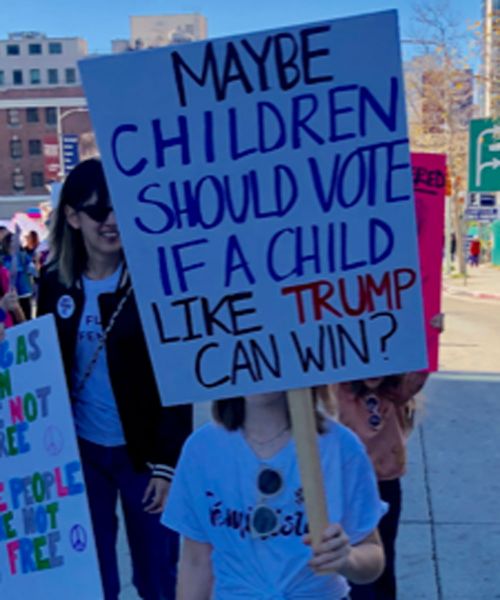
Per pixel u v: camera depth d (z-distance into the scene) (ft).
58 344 10.59
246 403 7.84
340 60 7.14
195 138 7.33
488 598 14.58
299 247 7.43
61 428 10.57
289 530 7.72
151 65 7.23
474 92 106.73
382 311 7.43
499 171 73.00
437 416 26.40
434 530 17.31
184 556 8.29
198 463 7.98
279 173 7.34
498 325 55.67
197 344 7.58
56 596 10.56
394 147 7.23
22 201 270.05
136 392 10.70
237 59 7.20
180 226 7.45
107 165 7.38
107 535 11.32
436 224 13.16
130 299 10.68
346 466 7.88
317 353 7.49
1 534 10.78
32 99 266.77
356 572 7.77
